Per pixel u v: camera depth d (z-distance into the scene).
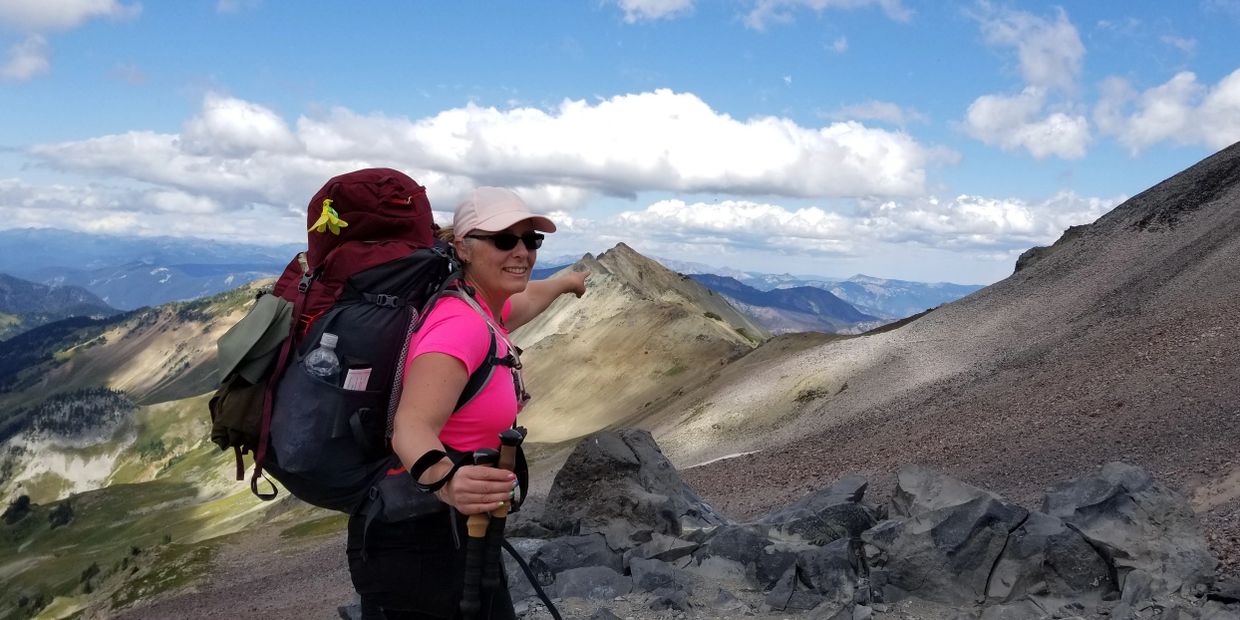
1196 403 21.62
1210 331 30.05
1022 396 34.47
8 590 162.62
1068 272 57.75
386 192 2.79
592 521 9.48
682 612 6.82
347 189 2.77
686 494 10.63
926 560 6.87
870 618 6.35
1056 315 50.81
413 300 2.79
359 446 2.71
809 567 7.07
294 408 2.64
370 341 2.65
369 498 2.78
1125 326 39.44
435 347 2.67
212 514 188.12
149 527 199.00
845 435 41.41
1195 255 43.66
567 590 7.55
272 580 60.06
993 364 47.00
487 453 2.62
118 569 121.69
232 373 2.68
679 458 58.34
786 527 8.13
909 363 55.94
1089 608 6.41
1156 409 23.34
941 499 7.72
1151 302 41.03
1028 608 6.45
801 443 43.28
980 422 32.25
